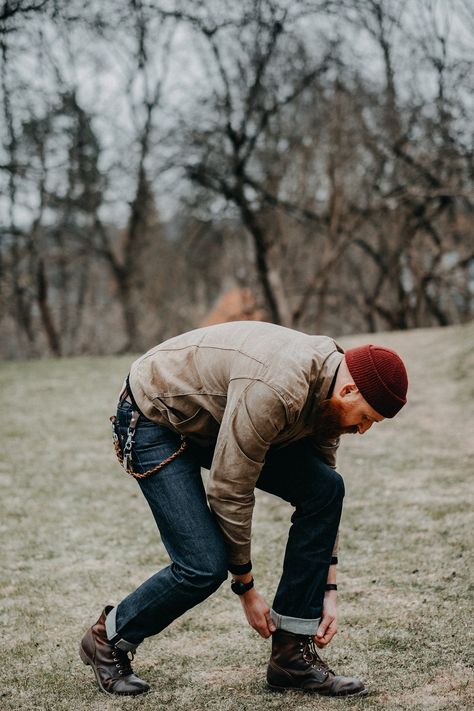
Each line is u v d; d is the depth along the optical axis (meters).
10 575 3.71
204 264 22.23
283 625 2.48
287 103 16.12
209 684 2.59
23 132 14.39
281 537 4.12
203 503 2.35
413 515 4.39
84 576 3.67
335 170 18.39
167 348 2.42
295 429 2.28
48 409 8.12
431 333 12.34
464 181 16.91
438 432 6.57
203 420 2.32
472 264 20.31
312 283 19.59
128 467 2.41
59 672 2.71
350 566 3.66
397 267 21.20
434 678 2.56
